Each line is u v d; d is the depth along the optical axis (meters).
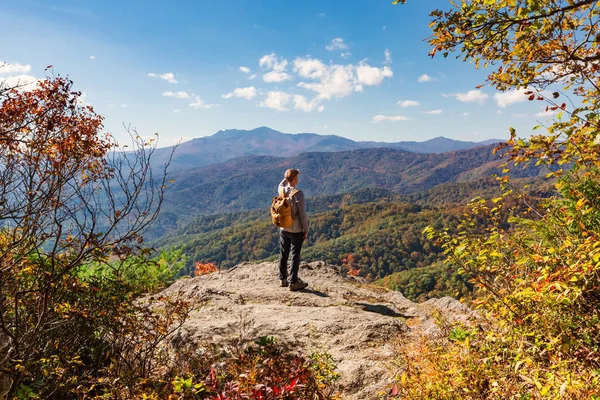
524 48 3.00
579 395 1.89
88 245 2.69
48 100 3.20
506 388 2.25
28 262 2.82
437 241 2.98
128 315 3.51
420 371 2.99
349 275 7.56
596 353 2.13
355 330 4.36
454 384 2.53
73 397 3.29
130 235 2.76
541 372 2.24
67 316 2.94
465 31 2.87
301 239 6.11
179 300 4.12
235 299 5.71
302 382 2.61
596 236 2.34
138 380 2.98
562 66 3.09
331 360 3.60
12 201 2.84
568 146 2.58
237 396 2.20
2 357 2.87
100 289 3.36
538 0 2.49
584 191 2.70
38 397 2.86
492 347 2.66
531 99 2.85
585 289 2.20
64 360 3.14
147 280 6.21
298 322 4.65
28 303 3.08
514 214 3.00
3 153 3.06
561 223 2.76
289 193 6.01
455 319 3.76
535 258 2.35
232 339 4.09
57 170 2.95
